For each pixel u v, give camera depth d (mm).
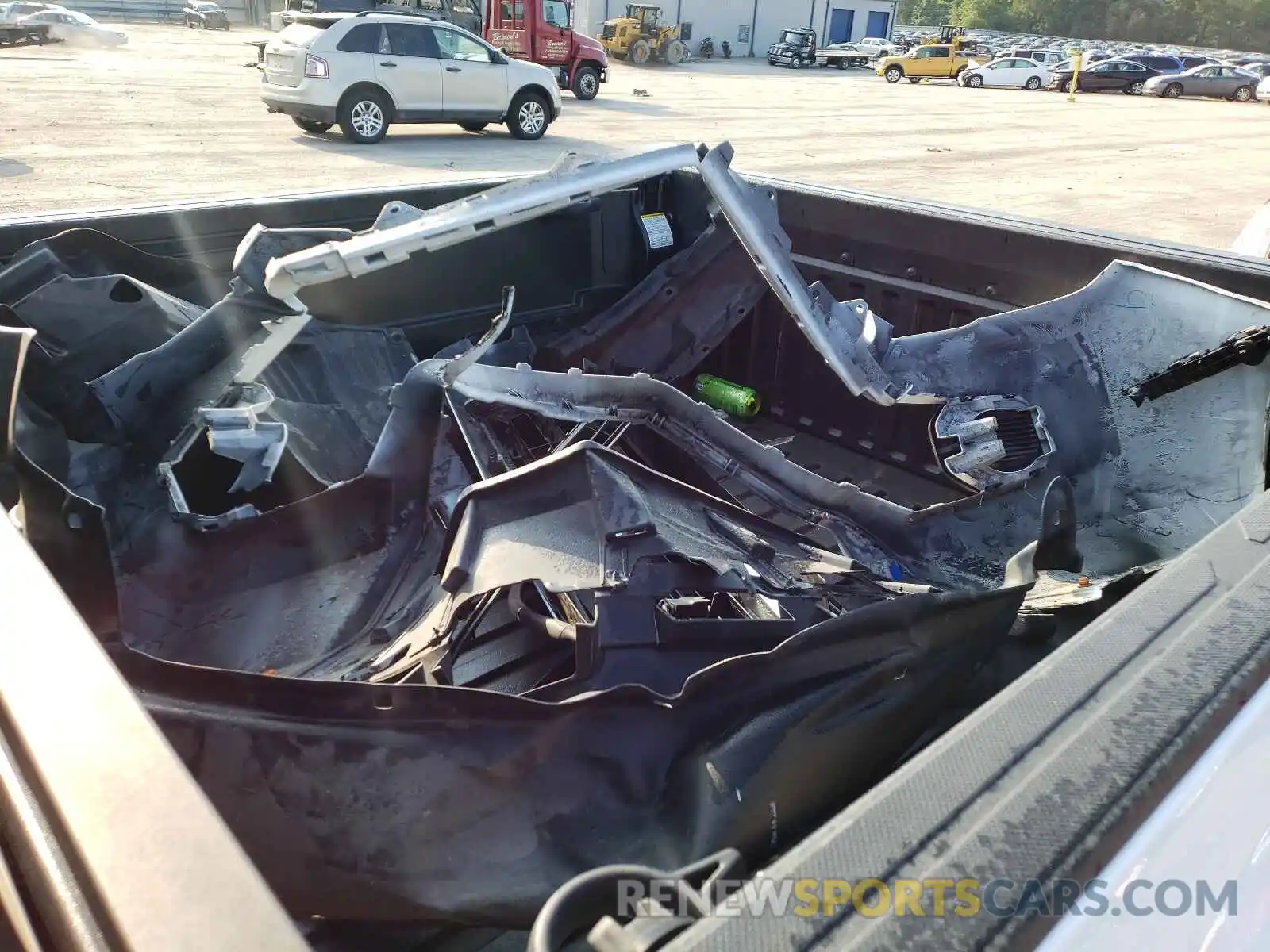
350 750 1318
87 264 2467
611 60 36906
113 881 604
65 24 30094
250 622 1893
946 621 1637
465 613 1702
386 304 2924
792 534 2055
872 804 724
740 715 1428
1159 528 2271
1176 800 746
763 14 45281
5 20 29562
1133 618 938
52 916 608
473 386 2197
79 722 735
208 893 597
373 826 1309
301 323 2316
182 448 2047
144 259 2576
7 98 16859
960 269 2871
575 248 3342
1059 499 1911
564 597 1826
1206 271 2395
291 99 13453
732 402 3350
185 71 23688
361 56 13469
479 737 1347
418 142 14336
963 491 2541
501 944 1502
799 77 36781
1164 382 2311
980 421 2443
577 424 2523
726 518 1921
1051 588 2109
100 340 2225
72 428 2014
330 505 2049
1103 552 2314
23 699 758
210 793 1285
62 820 649
